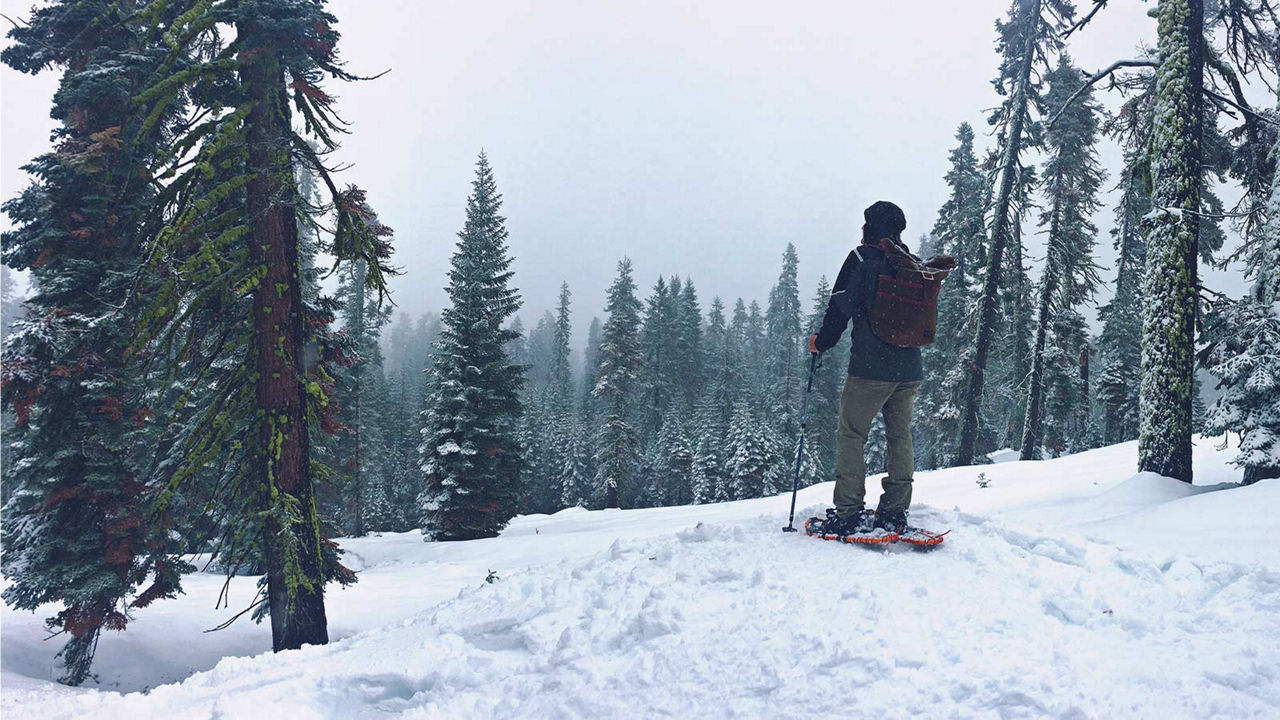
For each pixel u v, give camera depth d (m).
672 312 69.19
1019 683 2.61
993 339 28.89
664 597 3.89
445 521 25.67
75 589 11.77
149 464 13.30
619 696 3.03
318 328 12.22
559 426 63.09
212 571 21.75
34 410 12.09
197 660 12.95
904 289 4.22
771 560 4.21
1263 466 9.38
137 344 9.38
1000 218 23.75
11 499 12.30
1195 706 2.38
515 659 3.72
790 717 2.67
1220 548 5.31
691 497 54.56
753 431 47.31
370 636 4.61
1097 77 12.67
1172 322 10.41
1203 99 11.32
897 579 3.73
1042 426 36.94
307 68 10.12
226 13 9.56
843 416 4.48
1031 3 22.73
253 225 10.06
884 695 2.68
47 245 12.11
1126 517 7.60
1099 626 3.18
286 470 10.05
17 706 5.27
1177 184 10.59
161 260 9.19
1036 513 10.64
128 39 12.66
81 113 12.09
